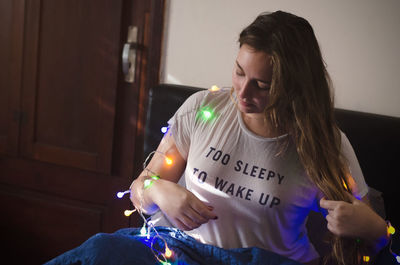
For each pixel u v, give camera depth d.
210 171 1.18
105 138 1.99
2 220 2.21
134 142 1.99
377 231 1.07
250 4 1.71
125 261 0.99
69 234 2.14
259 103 1.07
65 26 1.93
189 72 1.84
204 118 1.23
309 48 1.06
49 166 2.10
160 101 1.72
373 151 1.51
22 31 1.98
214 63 1.80
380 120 1.54
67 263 0.99
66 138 2.05
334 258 1.20
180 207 1.10
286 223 1.17
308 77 1.05
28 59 2.01
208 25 1.78
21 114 2.07
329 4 1.64
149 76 1.87
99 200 2.08
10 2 1.97
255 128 1.17
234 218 1.18
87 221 2.10
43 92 2.03
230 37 1.76
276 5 1.69
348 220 1.06
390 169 1.50
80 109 2.00
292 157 1.15
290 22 1.04
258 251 1.09
